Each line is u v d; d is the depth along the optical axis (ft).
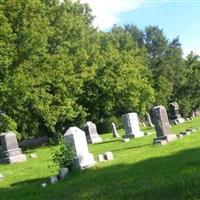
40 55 154.51
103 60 203.10
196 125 131.54
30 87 143.33
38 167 82.84
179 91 280.72
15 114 148.15
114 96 205.77
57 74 156.87
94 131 139.64
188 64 296.30
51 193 49.19
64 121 184.14
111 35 257.14
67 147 61.67
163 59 288.30
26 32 138.72
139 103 214.07
